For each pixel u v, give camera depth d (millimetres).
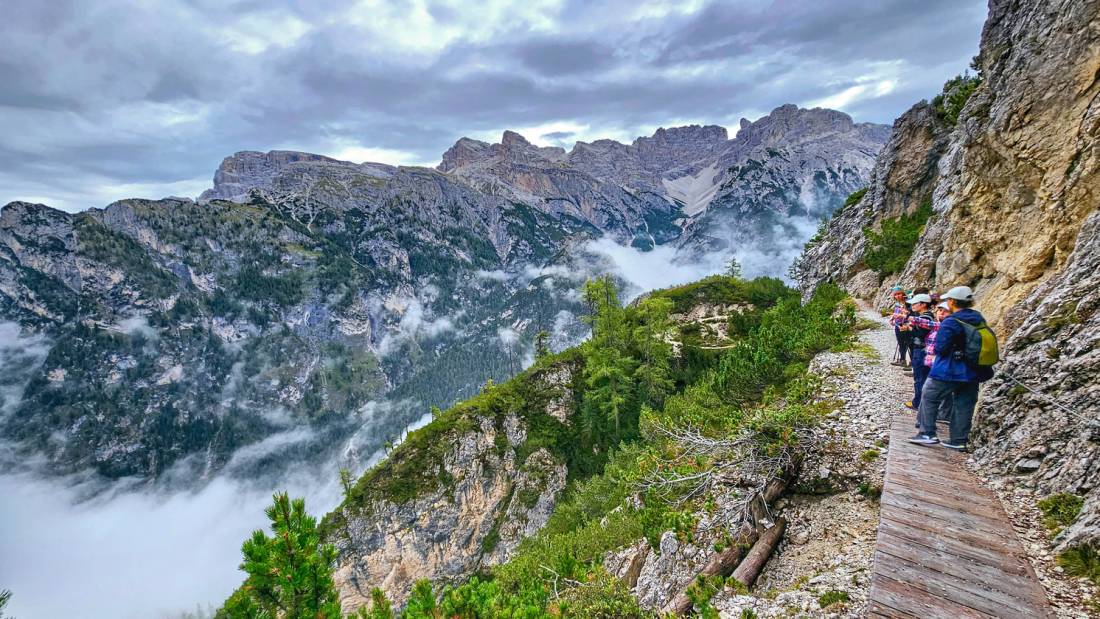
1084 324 7438
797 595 7129
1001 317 13695
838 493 9648
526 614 7000
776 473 10164
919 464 8141
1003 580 5367
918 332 10867
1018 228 14477
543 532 28359
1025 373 7980
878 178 41594
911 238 31734
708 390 20125
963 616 5000
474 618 7160
